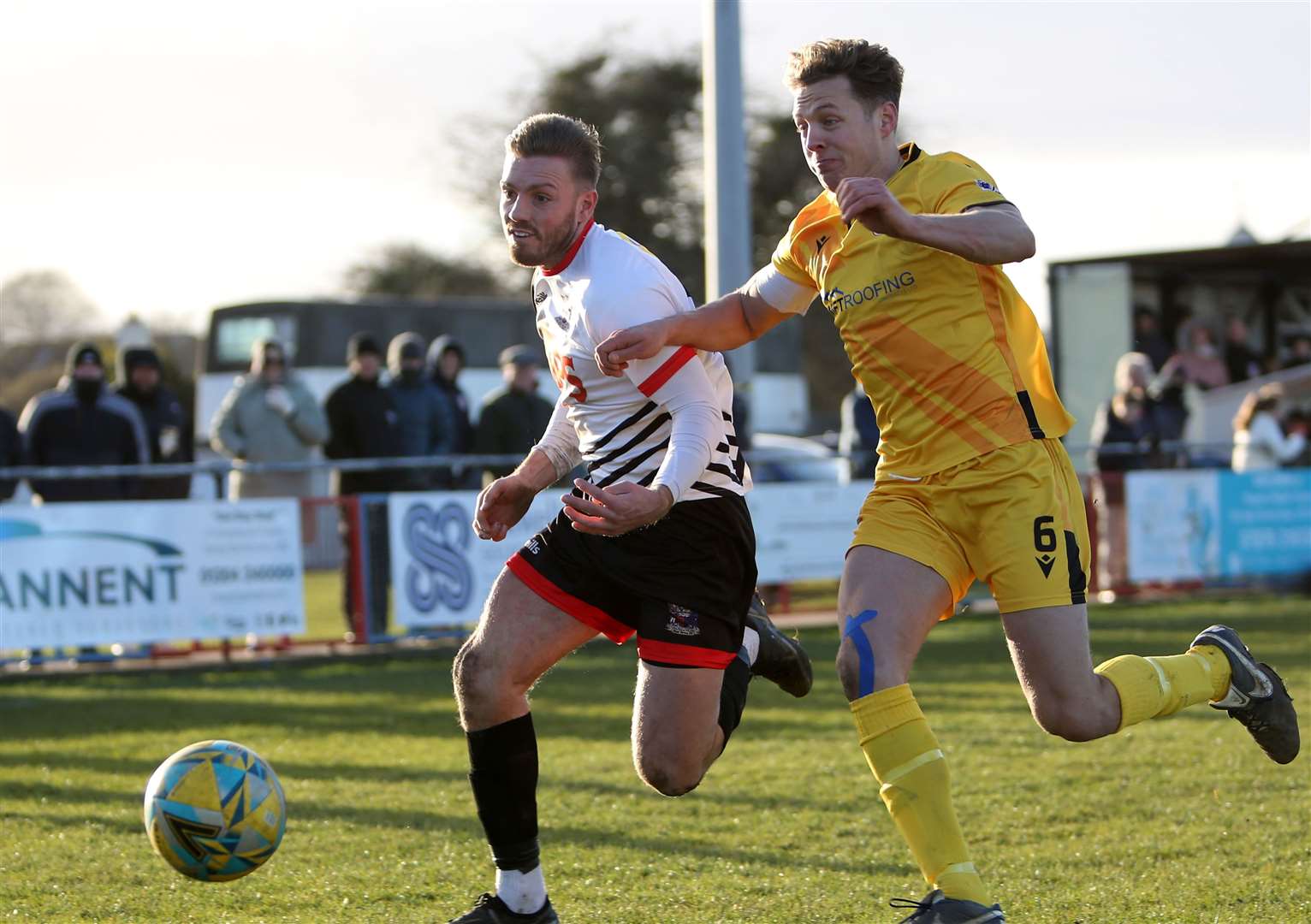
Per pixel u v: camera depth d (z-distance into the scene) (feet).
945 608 37.83
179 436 116.06
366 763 66.69
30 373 511.81
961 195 36.42
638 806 55.57
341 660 107.65
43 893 43.45
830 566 123.85
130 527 101.91
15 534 98.84
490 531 42.11
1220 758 62.75
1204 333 196.44
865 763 64.08
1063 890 42.65
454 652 111.45
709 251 121.60
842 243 38.45
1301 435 146.61
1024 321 38.60
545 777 61.82
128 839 50.90
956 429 37.40
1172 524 135.44
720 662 38.01
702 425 37.19
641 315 37.76
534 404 119.03
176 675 103.65
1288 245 186.39
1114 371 193.16
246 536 105.40
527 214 38.19
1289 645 101.50
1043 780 58.44
